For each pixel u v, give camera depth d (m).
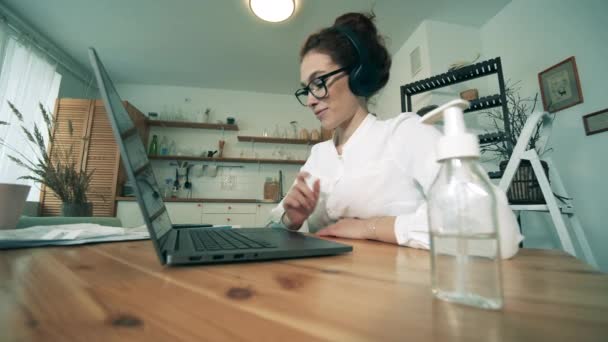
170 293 0.21
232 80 3.61
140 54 3.05
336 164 1.00
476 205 0.22
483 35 2.54
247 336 0.14
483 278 0.20
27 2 2.32
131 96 3.67
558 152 1.84
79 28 2.63
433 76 2.22
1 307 0.17
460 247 0.21
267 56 3.07
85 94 3.41
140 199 0.30
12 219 0.62
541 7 2.01
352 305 0.19
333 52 0.86
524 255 0.42
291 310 0.18
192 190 3.57
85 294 0.21
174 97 3.75
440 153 0.23
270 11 2.15
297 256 0.37
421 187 0.82
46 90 2.79
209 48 2.93
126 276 0.27
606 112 1.61
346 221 0.69
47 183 1.70
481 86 2.42
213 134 3.74
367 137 0.93
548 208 1.18
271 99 3.95
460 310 0.18
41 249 0.46
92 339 0.13
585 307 0.19
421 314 0.17
